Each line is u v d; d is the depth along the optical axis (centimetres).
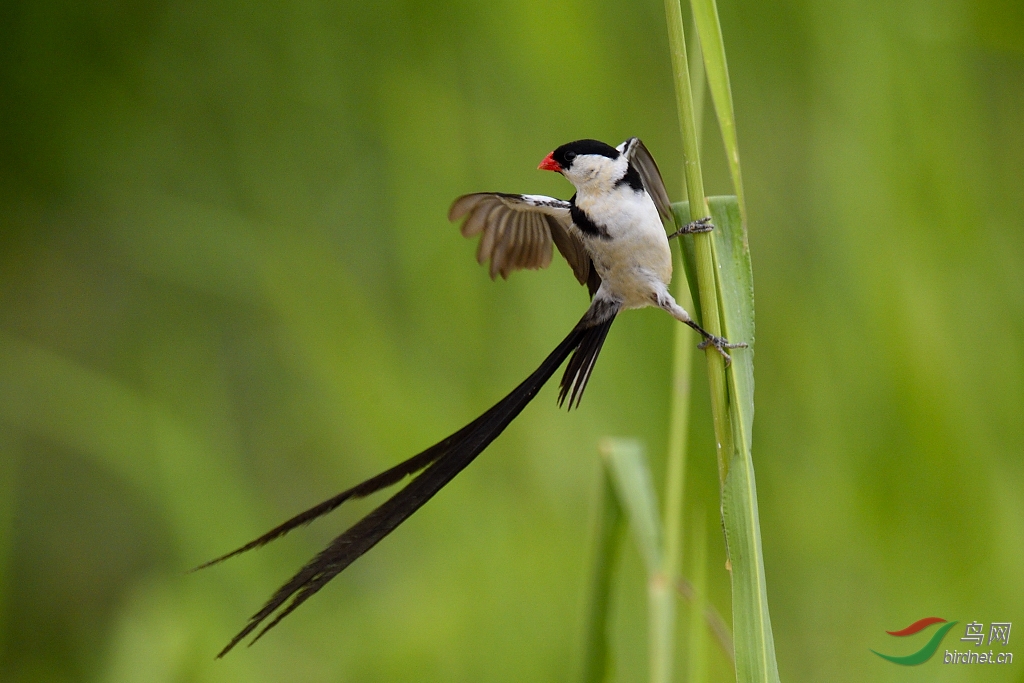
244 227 734
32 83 793
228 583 720
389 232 732
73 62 790
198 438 727
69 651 733
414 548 724
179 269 747
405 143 729
